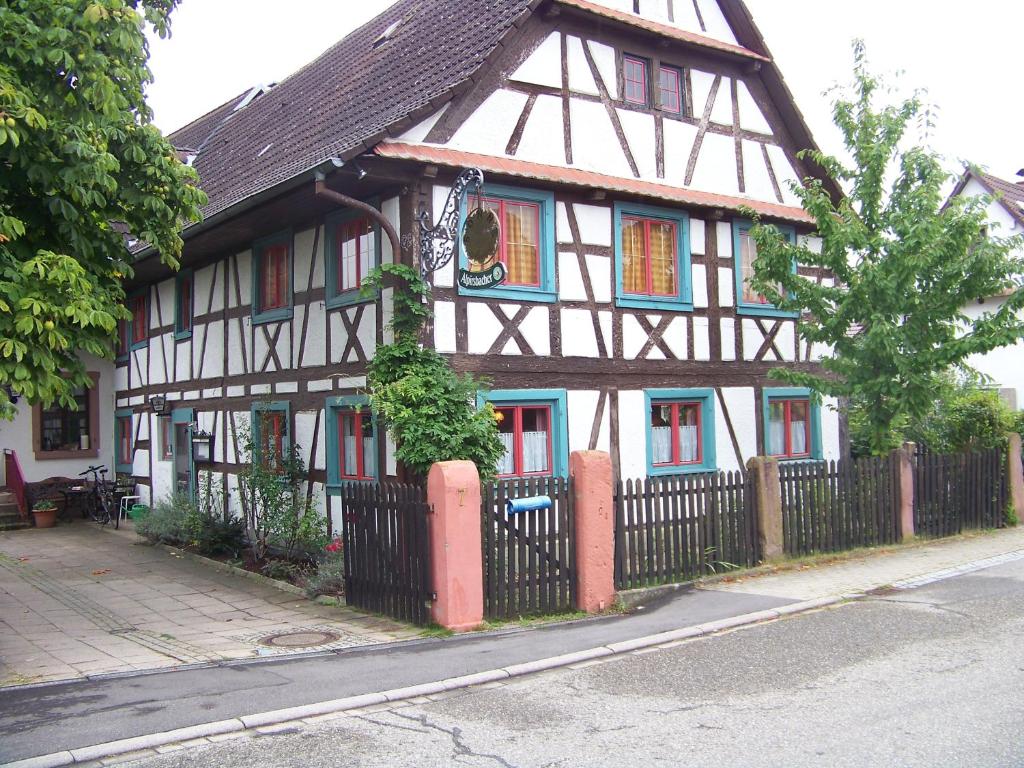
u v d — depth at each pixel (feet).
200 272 52.90
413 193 34.86
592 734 18.45
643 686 21.72
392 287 35.17
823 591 32.09
